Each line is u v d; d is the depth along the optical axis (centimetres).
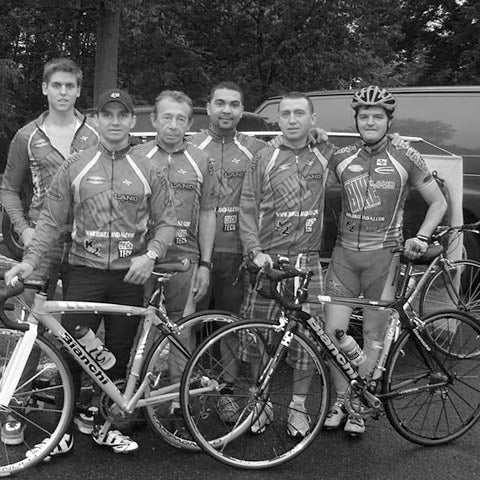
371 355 311
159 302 288
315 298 300
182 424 301
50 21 1086
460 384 329
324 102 583
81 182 272
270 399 307
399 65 1822
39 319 268
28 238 300
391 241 319
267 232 318
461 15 1684
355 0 1264
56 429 278
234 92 327
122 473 277
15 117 1103
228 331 285
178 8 1277
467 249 550
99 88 950
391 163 311
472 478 283
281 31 1268
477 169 561
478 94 571
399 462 296
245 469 284
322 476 282
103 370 279
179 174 309
